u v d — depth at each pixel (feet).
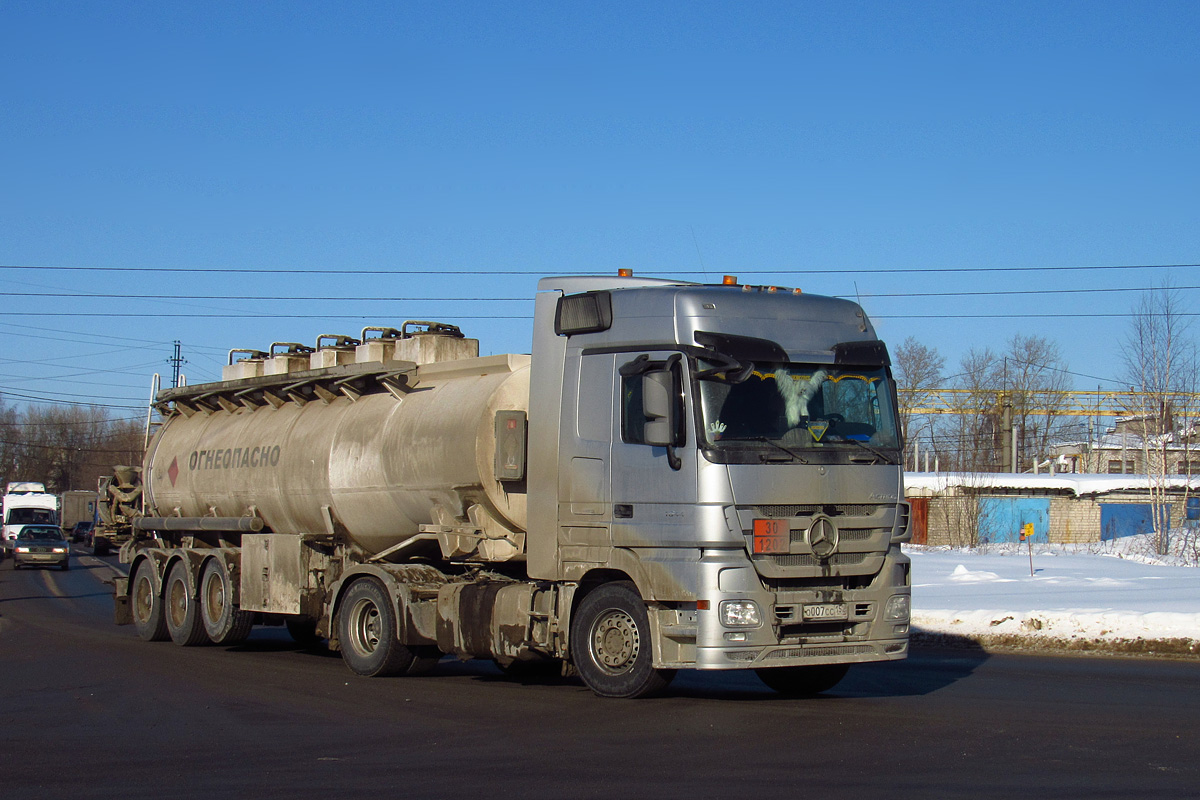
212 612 53.57
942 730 29.71
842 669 36.52
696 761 26.07
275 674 43.21
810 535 33.06
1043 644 51.19
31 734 30.78
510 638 37.17
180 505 58.80
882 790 22.99
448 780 24.52
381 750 28.07
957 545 157.99
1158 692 36.86
